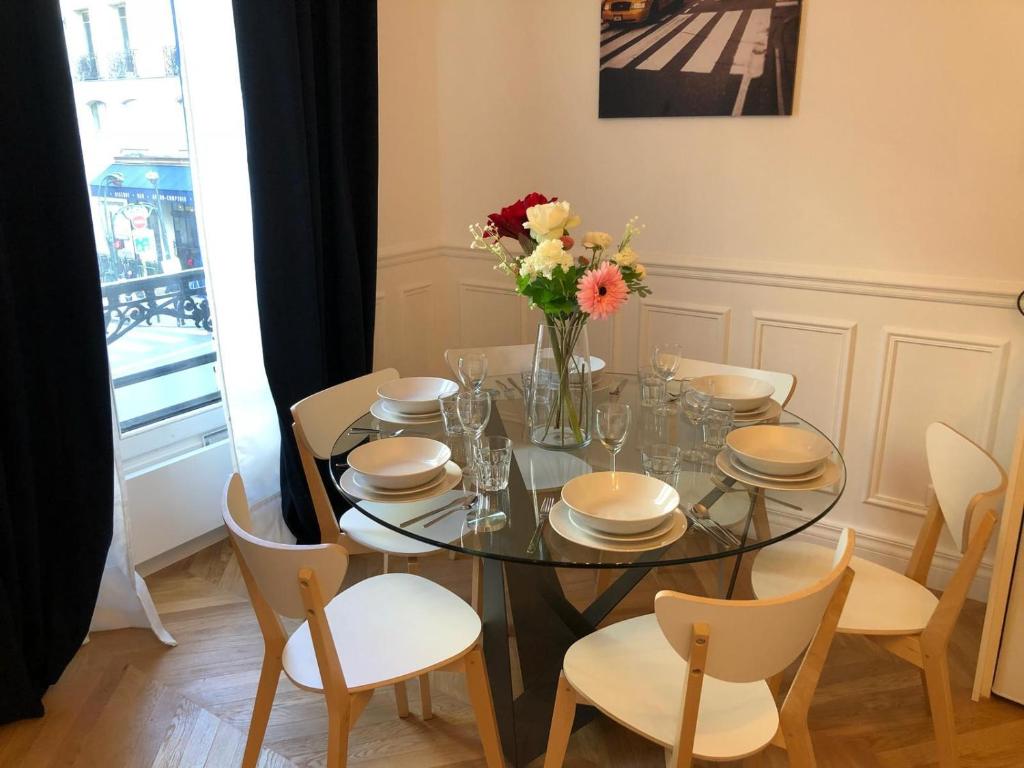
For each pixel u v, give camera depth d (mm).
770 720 1658
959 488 2109
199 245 3074
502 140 3633
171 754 2223
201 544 3281
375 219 3373
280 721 2350
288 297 3014
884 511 3064
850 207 2896
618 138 3320
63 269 2332
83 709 2395
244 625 2803
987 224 2672
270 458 3221
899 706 2383
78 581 2510
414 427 2307
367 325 3455
